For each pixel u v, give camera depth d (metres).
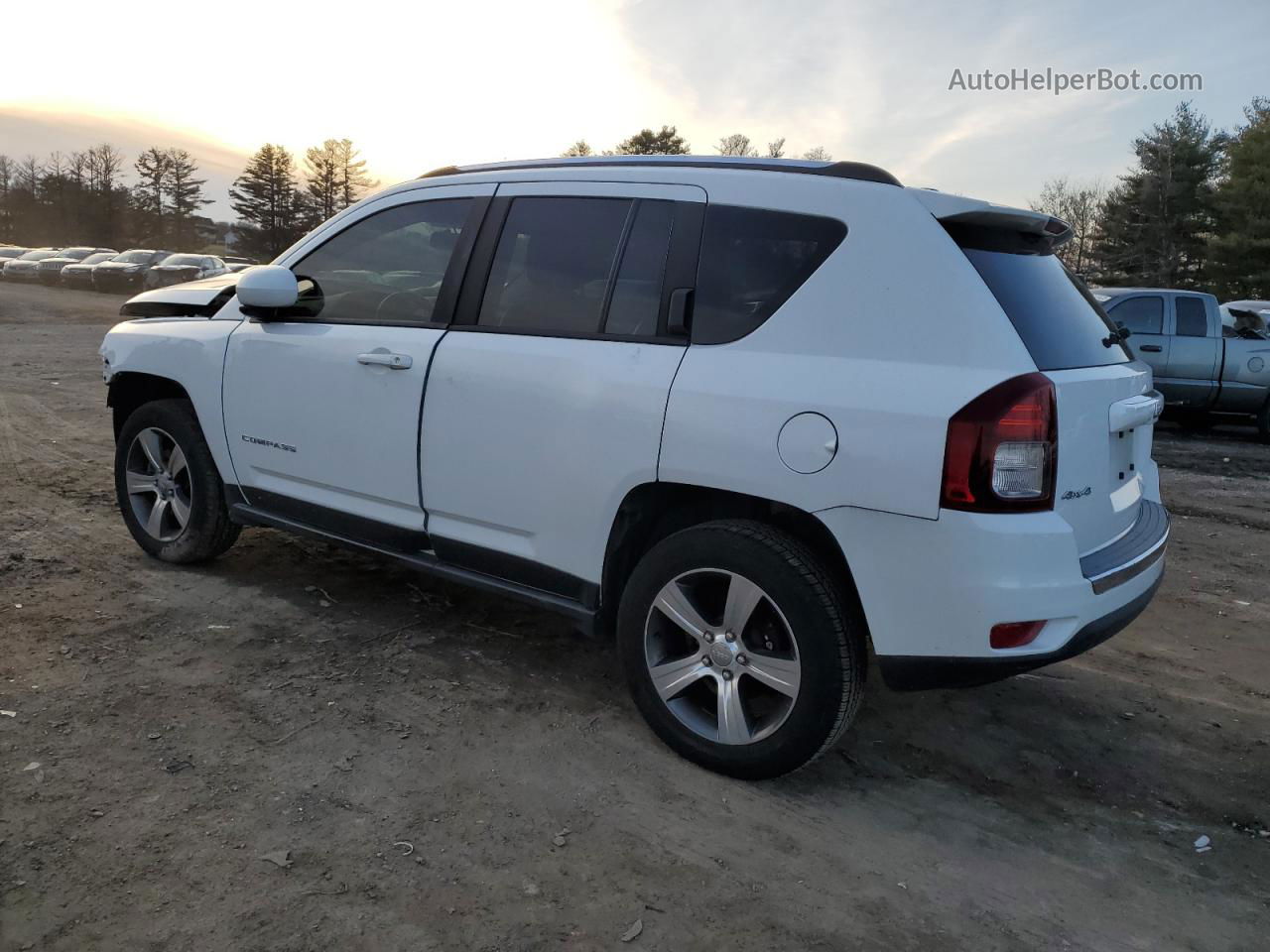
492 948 2.22
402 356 3.58
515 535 3.38
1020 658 2.60
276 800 2.75
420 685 3.55
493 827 2.70
